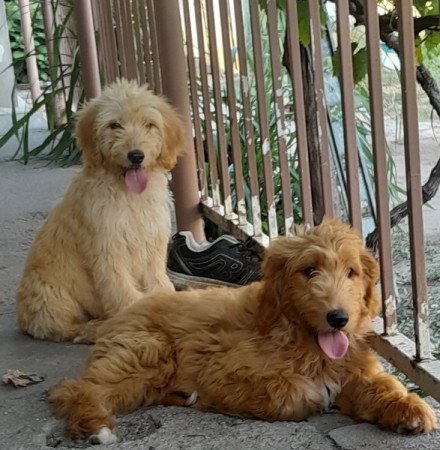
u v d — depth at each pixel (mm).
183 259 2244
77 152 4051
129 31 3176
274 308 1553
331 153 2078
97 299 2064
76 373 1846
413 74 1481
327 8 2301
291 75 1912
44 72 6285
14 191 3525
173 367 1642
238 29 2201
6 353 1972
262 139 2121
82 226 2025
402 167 3105
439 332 1967
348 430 1520
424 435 1491
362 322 1581
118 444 1540
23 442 1581
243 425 1555
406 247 2521
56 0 4332
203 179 2631
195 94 2609
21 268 2555
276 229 2174
